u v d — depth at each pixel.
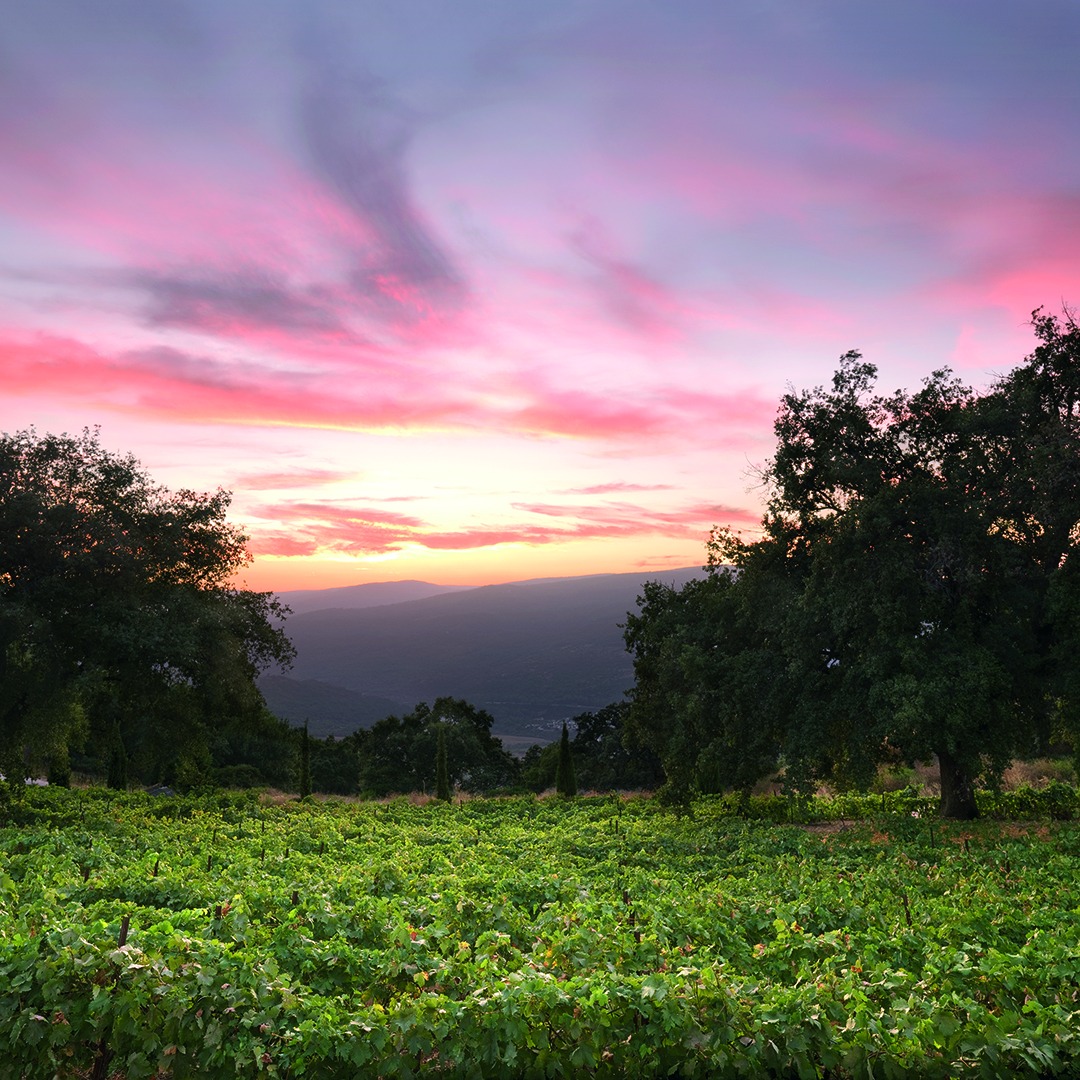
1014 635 22.53
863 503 22.95
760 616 26.16
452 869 17.56
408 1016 6.75
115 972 7.26
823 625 24.28
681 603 30.42
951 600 23.38
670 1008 6.70
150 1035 6.84
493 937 9.01
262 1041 6.73
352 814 31.36
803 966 8.27
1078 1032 6.65
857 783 23.48
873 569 22.62
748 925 10.66
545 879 13.98
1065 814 24.98
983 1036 6.50
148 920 9.73
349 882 13.34
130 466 29.59
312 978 8.35
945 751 23.31
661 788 30.67
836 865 17.70
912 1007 6.98
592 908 10.52
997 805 25.56
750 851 20.16
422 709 84.19
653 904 11.21
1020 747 22.97
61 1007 6.98
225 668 29.39
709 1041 6.57
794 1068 6.75
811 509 26.00
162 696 29.23
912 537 23.58
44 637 25.84
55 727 27.45
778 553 26.50
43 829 21.30
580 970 8.10
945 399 24.55
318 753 75.25
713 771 32.06
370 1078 6.59
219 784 53.00
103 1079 7.16
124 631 26.00
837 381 25.41
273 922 10.73
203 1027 6.80
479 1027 6.69
